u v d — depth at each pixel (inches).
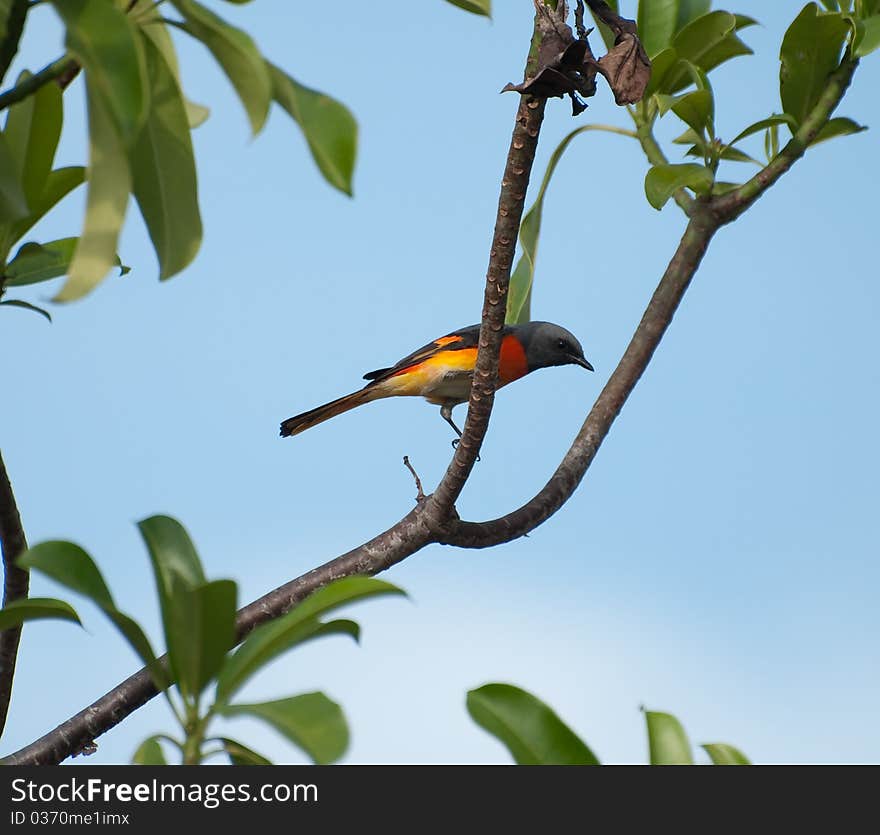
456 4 216.8
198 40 175.8
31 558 166.9
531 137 263.0
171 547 191.0
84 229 154.1
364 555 325.4
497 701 177.6
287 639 168.4
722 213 376.5
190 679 170.7
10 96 184.4
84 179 249.9
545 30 223.3
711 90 356.2
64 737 282.2
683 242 385.7
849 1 367.2
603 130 392.5
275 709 163.3
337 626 172.9
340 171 167.6
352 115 169.9
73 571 168.4
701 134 366.6
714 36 366.6
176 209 199.2
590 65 221.9
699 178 344.2
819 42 350.6
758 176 369.4
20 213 185.2
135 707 289.6
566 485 359.9
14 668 287.3
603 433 378.9
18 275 243.1
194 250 198.4
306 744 157.3
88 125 155.7
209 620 165.2
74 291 152.8
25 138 227.5
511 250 284.7
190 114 264.5
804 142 361.1
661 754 181.5
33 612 173.3
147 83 151.7
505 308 295.4
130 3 187.5
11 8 175.2
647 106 383.2
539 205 408.5
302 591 319.9
